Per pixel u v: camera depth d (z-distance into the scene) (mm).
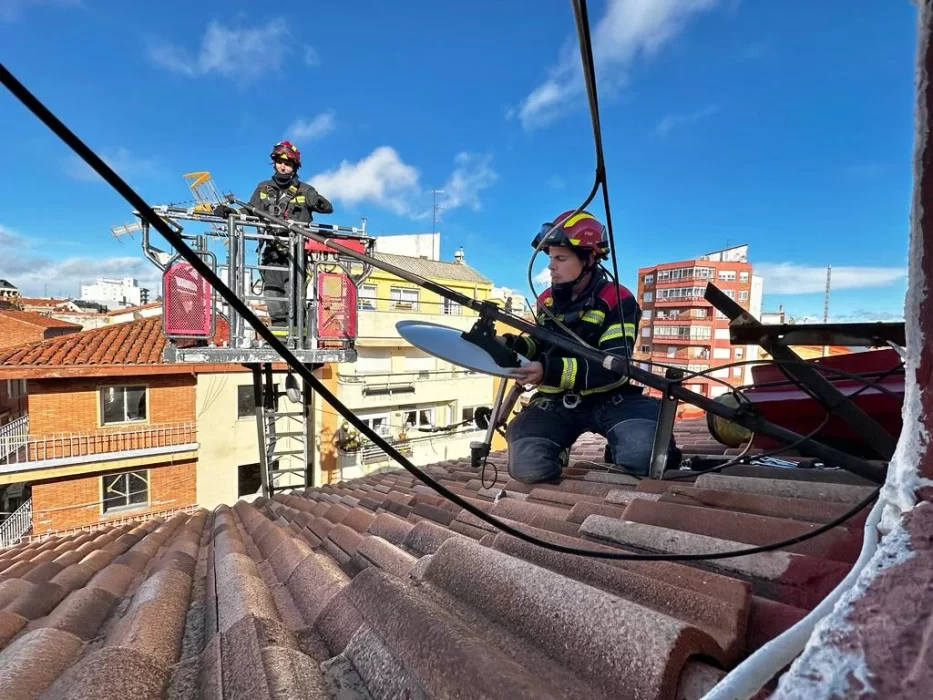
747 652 1125
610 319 2609
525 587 1299
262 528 3801
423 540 2418
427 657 1063
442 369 18562
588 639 1064
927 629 682
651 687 912
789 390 2629
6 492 17500
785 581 1426
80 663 1247
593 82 1223
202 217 6160
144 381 13047
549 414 3061
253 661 1205
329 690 1167
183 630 1815
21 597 2441
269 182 6863
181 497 13531
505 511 2566
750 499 2041
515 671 953
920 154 873
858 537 1538
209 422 13820
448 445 18188
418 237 29562
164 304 6164
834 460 1661
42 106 732
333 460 15789
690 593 1233
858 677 667
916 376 905
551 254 2621
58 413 12109
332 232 7078
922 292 892
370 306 21812
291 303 6852
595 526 1985
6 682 1302
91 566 3256
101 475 12633
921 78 852
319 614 1556
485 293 24906
